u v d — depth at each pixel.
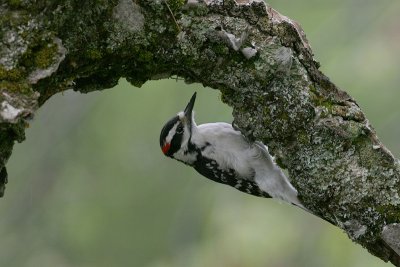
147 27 8.17
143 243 16.22
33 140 16.25
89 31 7.92
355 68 16.56
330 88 8.60
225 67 8.52
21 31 7.52
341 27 15.39
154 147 16.25
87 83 8.61
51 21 7.62
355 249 15.23
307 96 8.47
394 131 15.71
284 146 8.63
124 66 8.45
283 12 16.30
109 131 16.33
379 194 8.25
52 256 16.25
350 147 8.38
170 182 16.41
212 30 8.32
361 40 16.92
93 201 16.34
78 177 16.45
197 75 8.63
